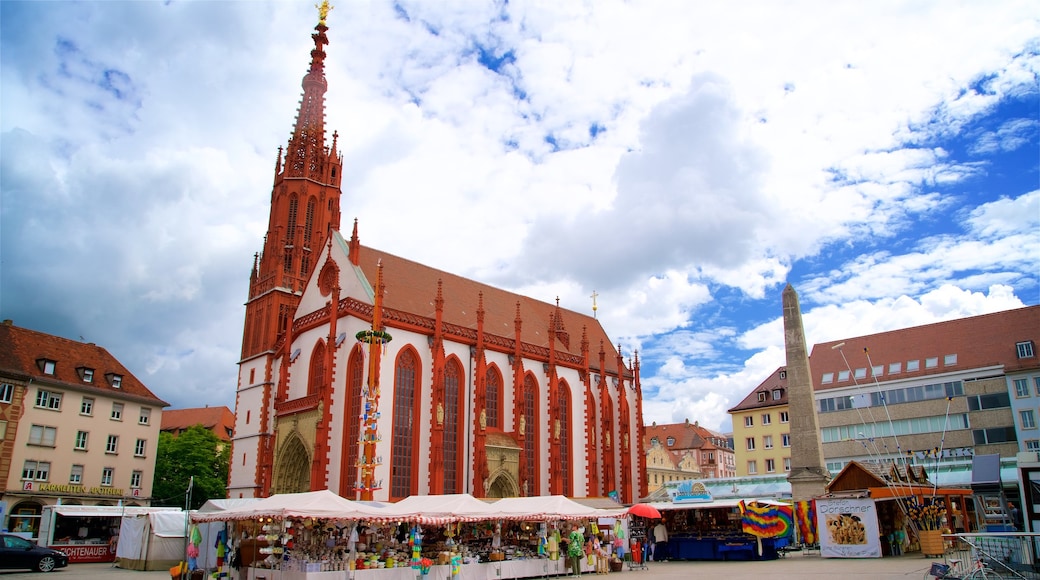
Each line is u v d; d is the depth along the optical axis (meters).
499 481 67.31
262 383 74.44
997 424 79.50
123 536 51.09
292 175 84.94
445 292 74.75
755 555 48.94
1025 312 84.38
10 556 44.03
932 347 88.12
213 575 36.22
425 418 62.16
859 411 89.31
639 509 45.81
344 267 66.44
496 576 39.00
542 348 75.56
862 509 46.12
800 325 56.12
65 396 73.62
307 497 35.06
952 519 54.50
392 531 42.50
